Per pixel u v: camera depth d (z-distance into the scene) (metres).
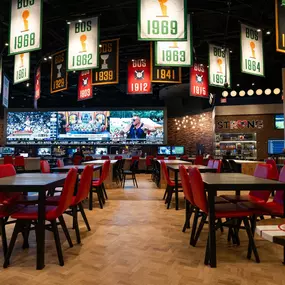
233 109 12.33
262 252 2.66
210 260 2.32
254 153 12.08
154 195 6.36
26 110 15.27
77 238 2.95
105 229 3.48
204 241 3.00
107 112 15.09
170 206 5.00
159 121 14.91
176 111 15.30
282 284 2.01
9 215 2.44
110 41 7.20
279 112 11.84
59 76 7.83
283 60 10.20
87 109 15.15
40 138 15.13
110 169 7.58
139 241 3.00
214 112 12.62
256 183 2.36
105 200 5.67
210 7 7.52
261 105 12.06
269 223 1.32
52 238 3.12
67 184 2.37
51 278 2.11
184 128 15.00
